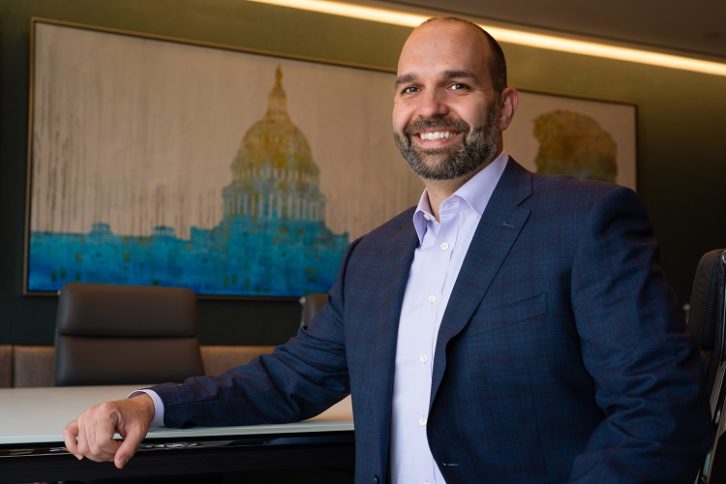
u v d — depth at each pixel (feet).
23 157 15.34
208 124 16.60
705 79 21.76
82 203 15.55
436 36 5.14
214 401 5.46
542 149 19.44
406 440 4.90
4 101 15.28
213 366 16.06
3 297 15.10
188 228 16.31
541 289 4.50
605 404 4.27
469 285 4.69
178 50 16.44
